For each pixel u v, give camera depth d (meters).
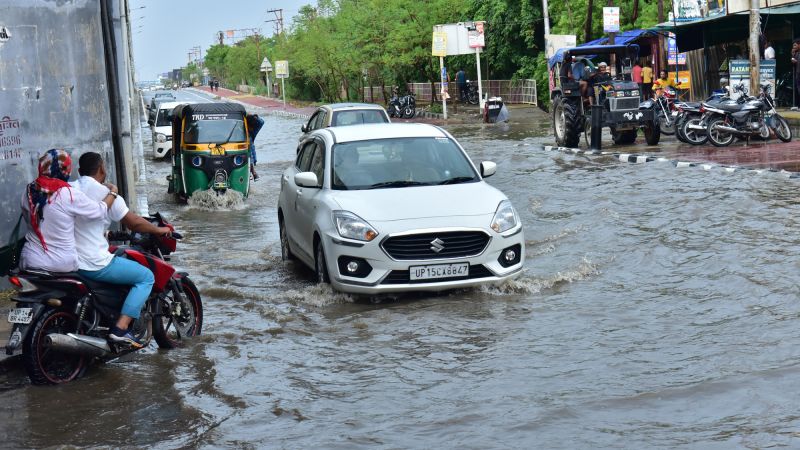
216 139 17.30
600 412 5.46
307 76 77.88
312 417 5.68
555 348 6.93
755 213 12.22
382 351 7.12
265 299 9.15
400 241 8.66
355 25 53.81
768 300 7.93
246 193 17.62
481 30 43.12
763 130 21.31
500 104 38.72
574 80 23.41
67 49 10.07
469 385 6.15
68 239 6.73
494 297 8.72
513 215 9.17
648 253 10.18
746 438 4.94
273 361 7.01
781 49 29.02
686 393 5.70
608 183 16.47
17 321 6.50
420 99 63.06
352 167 9.73
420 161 9.85
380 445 5.11
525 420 5.38
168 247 7.55
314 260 9.52
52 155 6.83
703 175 16.47
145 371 6.89
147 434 5.54
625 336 7.15
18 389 6.57
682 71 34.28
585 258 10.12
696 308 7.86
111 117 11.37
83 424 5.78
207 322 8.35
